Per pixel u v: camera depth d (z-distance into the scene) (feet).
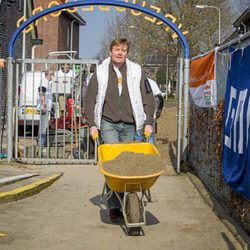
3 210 22.33
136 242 18.34
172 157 41.91
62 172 32.91
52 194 26.35
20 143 41.93
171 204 24.57
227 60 21.91
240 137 18.95
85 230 19.71
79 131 37.93
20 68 38.52
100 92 20.18
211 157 26.32
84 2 35.09
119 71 20.26
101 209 23.13
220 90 23.73
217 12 148.97
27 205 23.49
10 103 36.24
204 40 149.18
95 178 31.32
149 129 20.47
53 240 18.35
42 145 38.11
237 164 19.42
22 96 40.06
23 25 36.06
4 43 83.87
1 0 81.66
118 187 18.53
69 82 39.11
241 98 18.98
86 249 17.49
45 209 22.84
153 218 21.80
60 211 22.58
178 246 17.95
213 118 25.58
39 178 29.40
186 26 142.51
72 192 26.99
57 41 135.23
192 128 34.14
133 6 35.24
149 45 153.48
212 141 26.00
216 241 18.53
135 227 18.74
